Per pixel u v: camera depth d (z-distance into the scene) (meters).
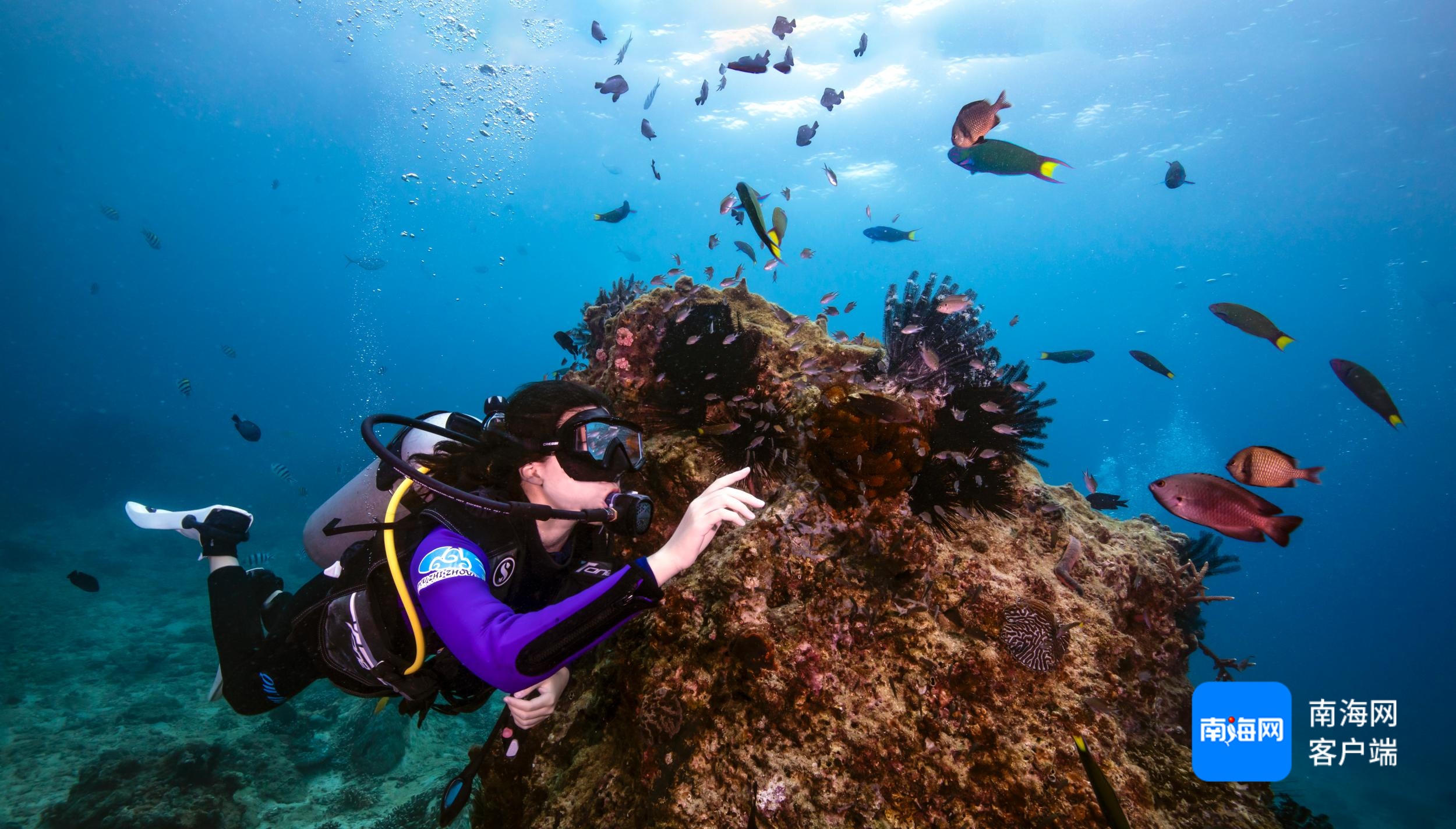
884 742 1.91
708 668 2.07
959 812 1.82
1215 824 2.04
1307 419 63.69
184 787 7.62
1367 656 38.56
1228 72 35.91
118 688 11.69
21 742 9.34
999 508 2.62
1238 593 48.03
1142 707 2.39
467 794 2.08
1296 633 42.44
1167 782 2.15
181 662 13.21
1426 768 22.33
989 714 1.98
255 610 2.44
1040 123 40.69
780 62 6.12
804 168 47.97
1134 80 36.34
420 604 1.46
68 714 10.45
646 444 2.92
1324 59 35.03
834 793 1.84
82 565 19.31
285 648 2.13
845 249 65.69
